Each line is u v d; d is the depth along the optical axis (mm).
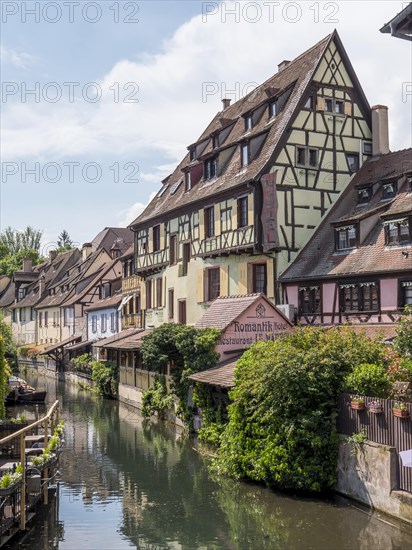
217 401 18562
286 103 25391
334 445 13133
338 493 13086
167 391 23594
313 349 13805
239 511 12555
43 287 60469
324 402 13344
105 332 42188
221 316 21266
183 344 19984
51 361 47875
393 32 12156
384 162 24141
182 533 11508
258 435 14281
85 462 17141
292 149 23844
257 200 23375
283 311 22406
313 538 10875
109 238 55562
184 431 20812
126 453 18234
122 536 11422
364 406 12391
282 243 23266
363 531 11031
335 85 24984
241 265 24672
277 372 13422
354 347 14062
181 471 15969
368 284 20094
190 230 28594
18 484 11031
